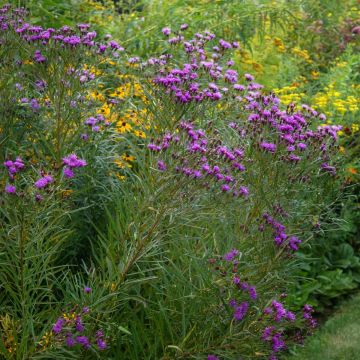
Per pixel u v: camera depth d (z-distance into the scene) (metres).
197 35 4.77
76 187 3.89
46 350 2.97
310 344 5.29
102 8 7.26
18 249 3.01
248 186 3.76
